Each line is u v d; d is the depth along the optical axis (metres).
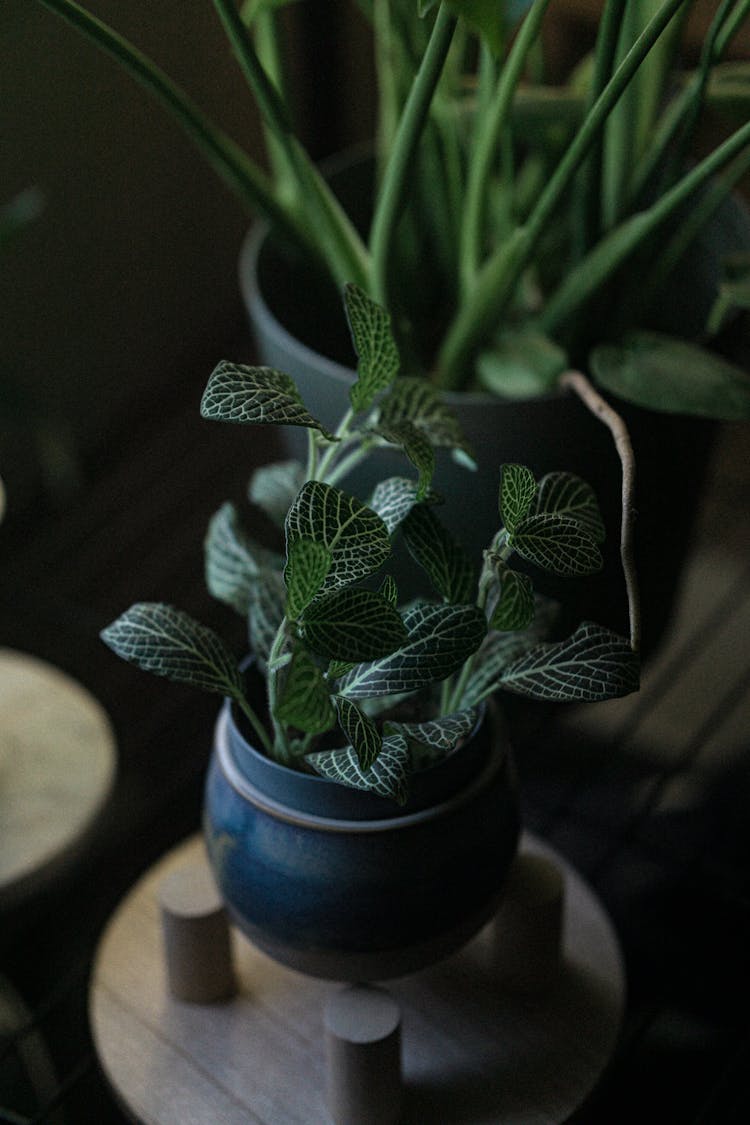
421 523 0.74
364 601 0.69
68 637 1.31
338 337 0.98
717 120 1.20
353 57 1.42
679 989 1.05
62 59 1.17
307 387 0.88
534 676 0.73
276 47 0.90
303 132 1.40
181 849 0.95
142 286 1.33
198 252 1.38
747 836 1.13
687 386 0.84
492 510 0.87
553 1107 0.83
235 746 0.78
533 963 0.86
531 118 0.91
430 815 0.76
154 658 0.74
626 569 0.72
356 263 0.89
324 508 0.69
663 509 0.93
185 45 1.24
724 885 1.09
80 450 1.35
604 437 0.86
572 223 0.92
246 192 0.89
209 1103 0.83
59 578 1.32
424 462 0.71
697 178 0.80
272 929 0.78
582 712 1.24
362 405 0.73
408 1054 0.85
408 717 0.81
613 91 0.76
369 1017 0.79
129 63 0.81
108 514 1.36
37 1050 1.07
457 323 0.90
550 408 0.84
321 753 0.73
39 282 1.23
